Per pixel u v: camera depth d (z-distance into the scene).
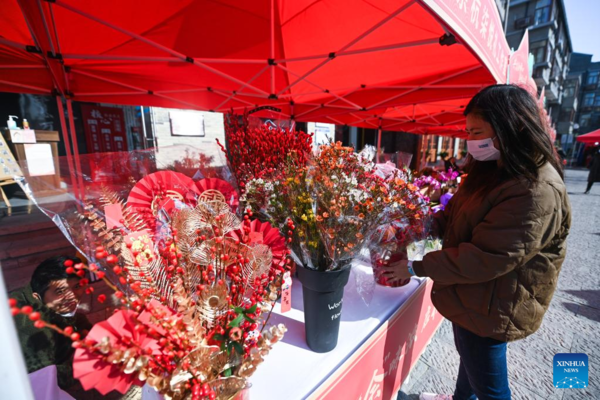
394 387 1.31
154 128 4.50
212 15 1.89
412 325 1.35
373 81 3.01
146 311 0.44
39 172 0.60
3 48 1.63
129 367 0.38
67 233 0.55
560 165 0.91
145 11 1.75
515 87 0.89
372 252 1.19
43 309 0.70
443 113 5.01
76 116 4.12
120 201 0.67
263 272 0.61
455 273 0.91
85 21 1.71
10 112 3.80
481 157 1.00
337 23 2.07
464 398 1.33
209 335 0.51
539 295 0.92
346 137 7.69
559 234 0.91
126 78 2.47
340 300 0.85
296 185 0.84
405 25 1.95
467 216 0.98
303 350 0.89
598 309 2.51
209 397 0.44
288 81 3.04
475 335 1.02
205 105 3.31
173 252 0.53
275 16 1.99
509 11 22.42
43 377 0.71
